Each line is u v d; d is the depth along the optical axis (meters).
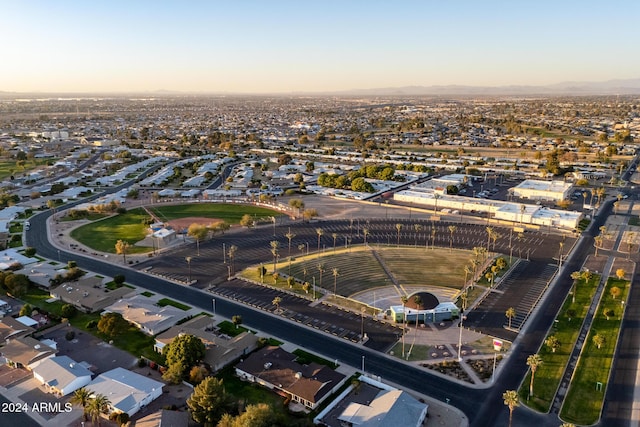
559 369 119.69
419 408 101.00
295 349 130.25
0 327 137.00
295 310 154.00
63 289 163.62
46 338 135.50
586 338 134.38
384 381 115.50
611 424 99.94
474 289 168.25
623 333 136.88
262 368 117.94
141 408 105.00
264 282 175.75
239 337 131.62
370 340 135.38
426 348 130.88
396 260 195.88
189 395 110.25
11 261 190.62
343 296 164.00
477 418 102.06
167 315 145.88
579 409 104.69
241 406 103.25
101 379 112.25
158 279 180.25
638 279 174.50
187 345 118.44
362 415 99.69
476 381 115.31
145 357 126.81
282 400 109.12
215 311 153.12
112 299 158.62
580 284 171.12
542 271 183.62
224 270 188.75
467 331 139.75
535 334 137.25
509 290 167.12
